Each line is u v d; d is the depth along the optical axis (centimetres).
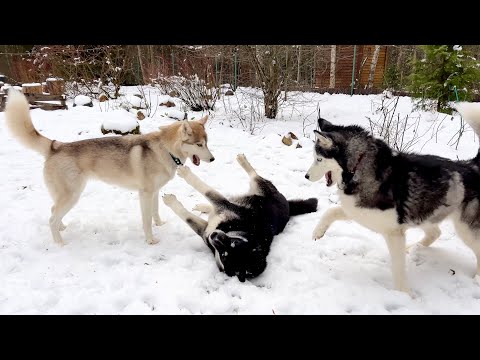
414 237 372
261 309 261
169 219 402
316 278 301
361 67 1423
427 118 838
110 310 252
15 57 1441
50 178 326
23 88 992
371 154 270
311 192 487
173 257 327
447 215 279
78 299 256
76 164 331
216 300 267
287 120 920
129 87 1435
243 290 284
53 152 328
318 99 1180
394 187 264
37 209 399
